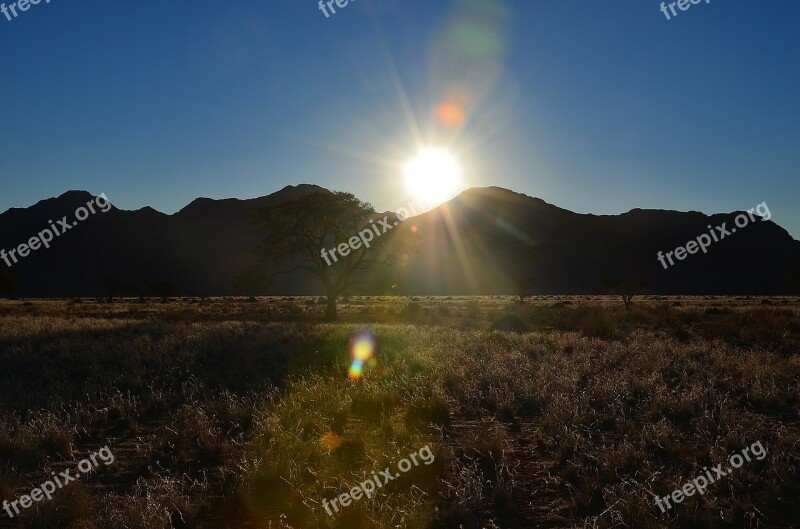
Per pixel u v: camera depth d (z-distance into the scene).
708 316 34.53
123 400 11.55
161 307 63.69
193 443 9.27
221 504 6.94
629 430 9.52
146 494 6.82
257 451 8.30
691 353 17.59
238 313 48.97
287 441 8.65
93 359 16.72
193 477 7.92
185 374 14.88
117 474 8.05
